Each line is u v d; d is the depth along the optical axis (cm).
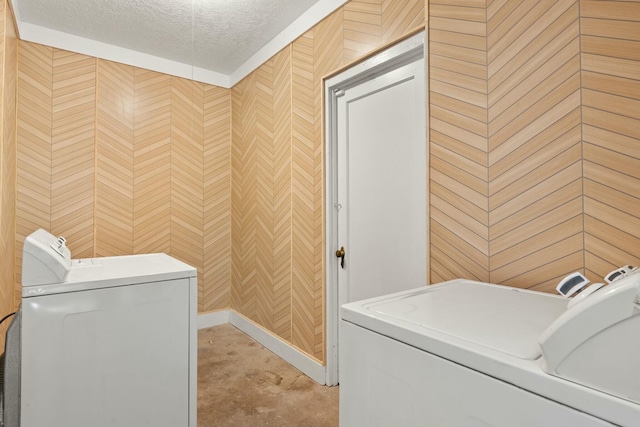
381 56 198
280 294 290
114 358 154
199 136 353
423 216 185
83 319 148
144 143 322
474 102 148
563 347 58
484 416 67
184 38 294
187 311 174
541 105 126
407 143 194
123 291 157
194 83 349
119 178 310
